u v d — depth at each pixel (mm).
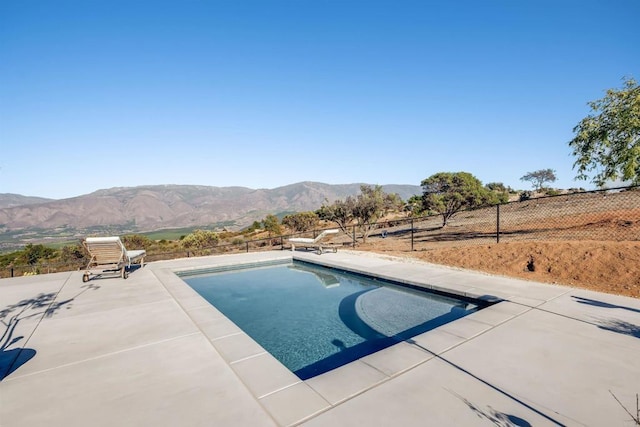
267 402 2477
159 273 8438
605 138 8453
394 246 13016
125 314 4883
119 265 7762
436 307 5723
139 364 3203
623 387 2566
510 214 19344
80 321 4586
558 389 2555
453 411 2299
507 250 8102
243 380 2824
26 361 3307
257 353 3396
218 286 8133
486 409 2314
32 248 22859
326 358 4043
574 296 5105
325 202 17094
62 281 7578
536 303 4781
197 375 2955
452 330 3828
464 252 8906
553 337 3555
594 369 2855
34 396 2652
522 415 2240
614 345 3322
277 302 6598
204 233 23219
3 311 5133
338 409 2361
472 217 21797
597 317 4133
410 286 6672
